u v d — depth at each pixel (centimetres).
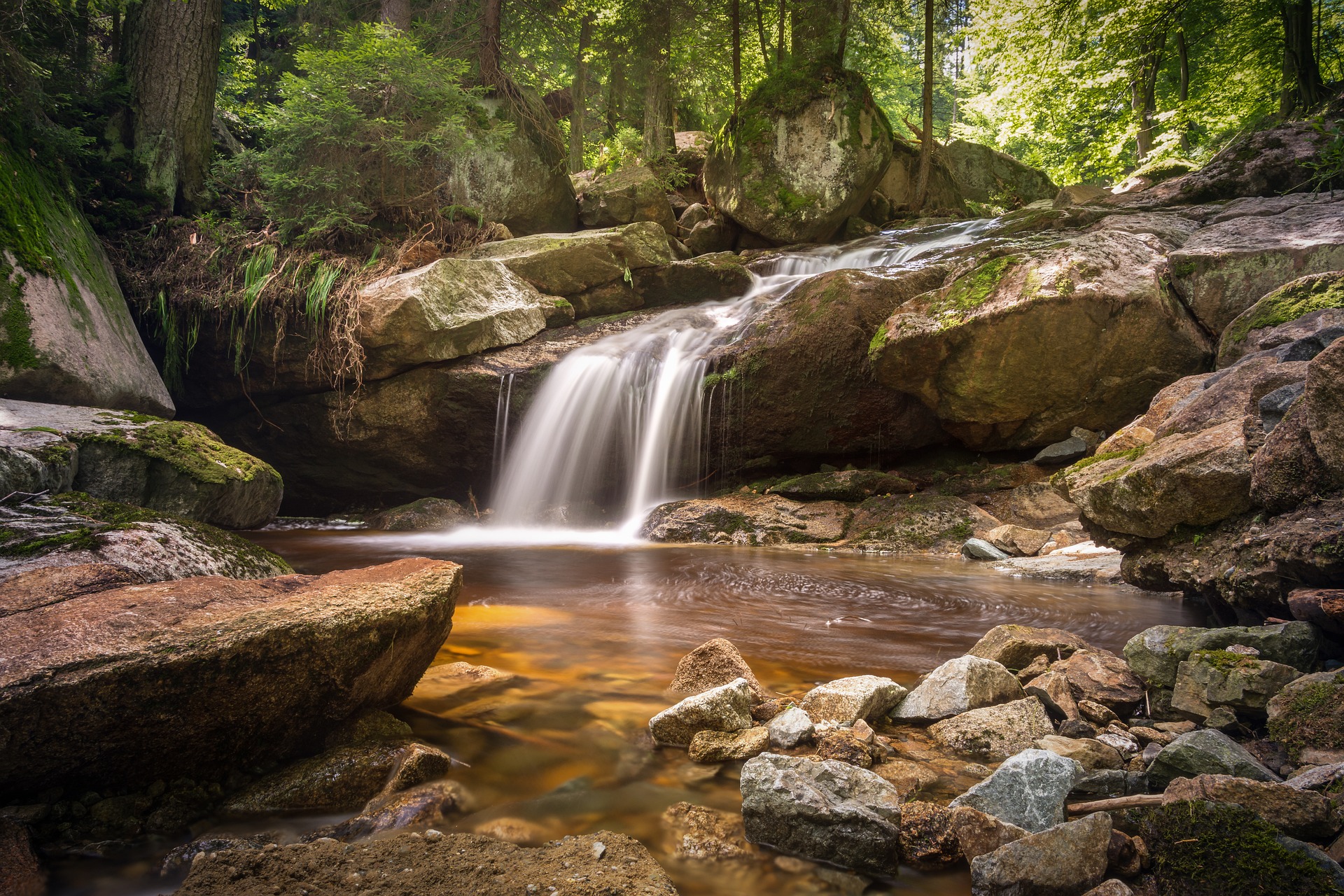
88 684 212
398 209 1240
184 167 1166
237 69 1744
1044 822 213
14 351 703
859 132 1384
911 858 212
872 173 1406
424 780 248
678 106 2152
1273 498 338
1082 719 303
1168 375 820
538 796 246
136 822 222
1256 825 190
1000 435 886
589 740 290
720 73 2014
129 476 633
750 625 479
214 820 229
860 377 927
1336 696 246
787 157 1395
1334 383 301
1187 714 292
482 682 351
